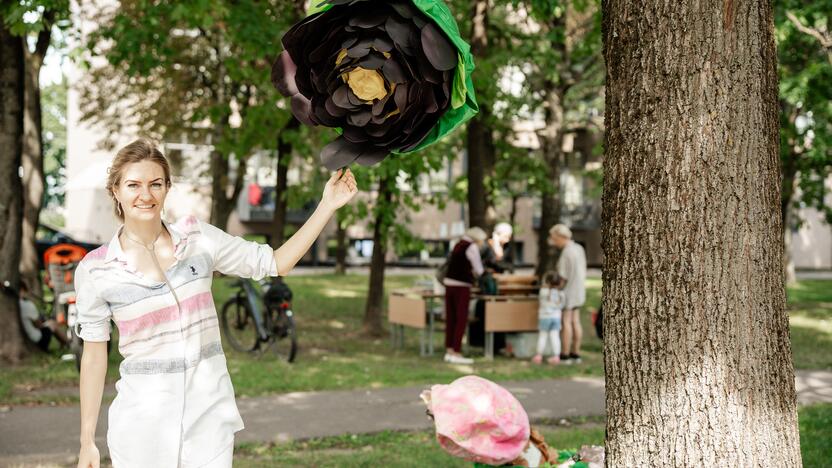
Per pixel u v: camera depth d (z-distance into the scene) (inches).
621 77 121.9
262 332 451.5
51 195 2770.7
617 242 122.6
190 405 113.2
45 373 385.4
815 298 920.3
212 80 868.0
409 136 95.5
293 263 121.5
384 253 586.6
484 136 702.5
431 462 232.4
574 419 305.6
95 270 114.6
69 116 1817.2
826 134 820.0
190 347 114.3
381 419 298.4
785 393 118.0
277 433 275.1
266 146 627.8
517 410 138.6
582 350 516.4
